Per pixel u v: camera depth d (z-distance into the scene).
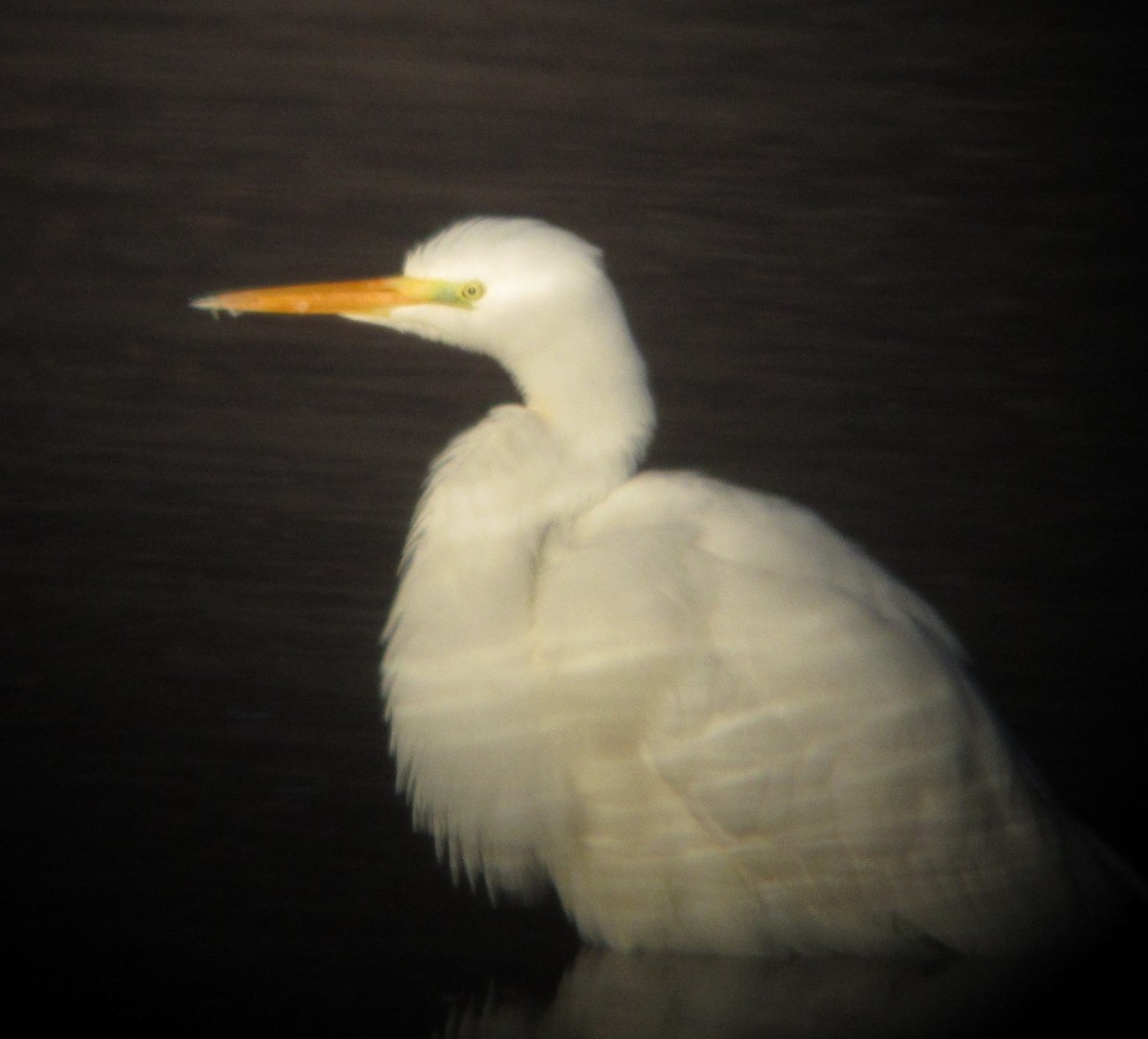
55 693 9.87
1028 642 10.90
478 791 8.13
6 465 12.59
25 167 18.69
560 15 25.33
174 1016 7.48
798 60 23.64
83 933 7.98
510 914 8.42
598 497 8.30
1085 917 8.07
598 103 21.80
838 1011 7.82
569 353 8.20
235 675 10.16
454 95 21.89
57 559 11.34
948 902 7.99
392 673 8.23
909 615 8.25
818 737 7.82
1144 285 16.86
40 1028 7.35
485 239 8.30
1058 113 21.83
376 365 14.67
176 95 21.25
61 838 8.65
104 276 16.19
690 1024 7.75
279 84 21.91
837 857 7.95
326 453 13.10
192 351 14.73
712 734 7.82
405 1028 7.55
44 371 14.20
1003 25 25.31
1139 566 11.85
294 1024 7.52
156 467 12.70
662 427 13.77
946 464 13.29
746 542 8.09
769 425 13.88
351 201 18.44
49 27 23.41
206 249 16.95
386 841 8.84
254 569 11.37
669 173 19.64
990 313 16.16
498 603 7.97
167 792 9.07
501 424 8.22
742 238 17.88
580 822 8.20
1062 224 18.38
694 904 8.21
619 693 7.80
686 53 23.81
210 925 8.11
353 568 11.45
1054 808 8.20
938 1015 7.80
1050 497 12.81
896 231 18.16
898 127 21.22
